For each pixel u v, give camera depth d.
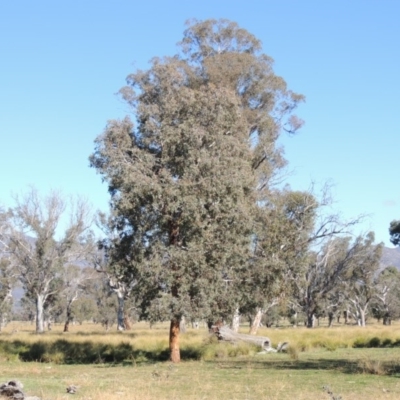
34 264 60.28
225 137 29.86
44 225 60.53
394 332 44.59
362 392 16.95
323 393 16.72
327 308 88.50
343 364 26.38
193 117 29.56
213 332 36.34
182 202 27.84
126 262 30.33
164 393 17.06
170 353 30.62
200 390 17.75
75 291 76.00
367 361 23.77
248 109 45.16
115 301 91.62
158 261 28.14
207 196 28.41
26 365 29.80
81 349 33.22
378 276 102.75
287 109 48.09
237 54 45.22
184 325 51.28
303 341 38.03
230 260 29.53
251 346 35.22
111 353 33.00
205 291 28.09
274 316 91.69
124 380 20.97
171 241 29.67
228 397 16.09
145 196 28.62
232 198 28.94
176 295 28.83
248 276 32.97
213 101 30.09
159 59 38.25
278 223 41.88
